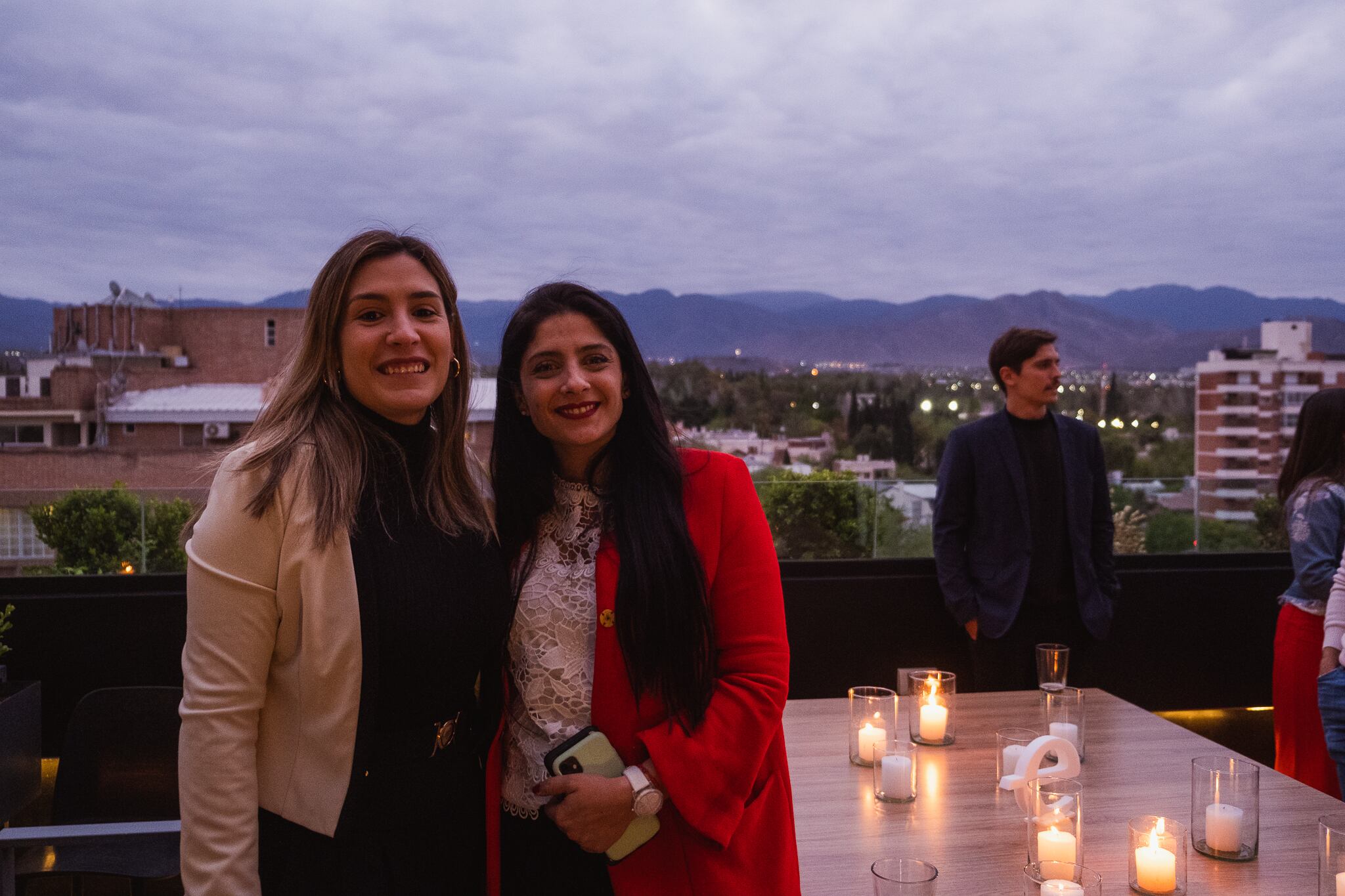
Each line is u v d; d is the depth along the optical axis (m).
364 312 1.06
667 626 1.09
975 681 2.75
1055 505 2.69
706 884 1.07
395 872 1.01
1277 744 2.47
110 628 2.78
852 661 3.27
